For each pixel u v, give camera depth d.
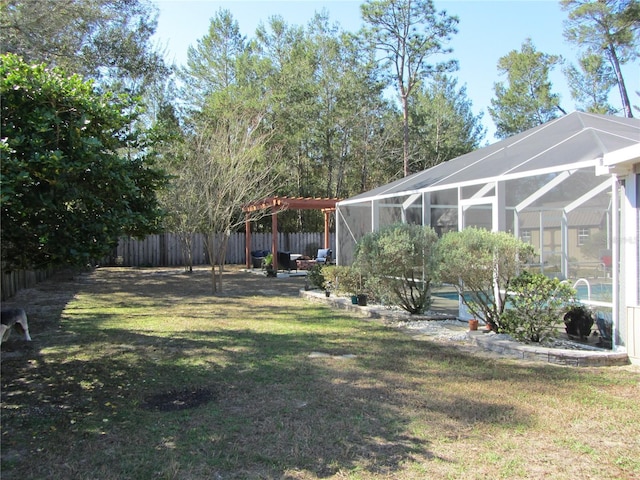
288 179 27.28
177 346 7.32
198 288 15.59
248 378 5.66
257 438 3.99
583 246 10.16
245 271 22.17
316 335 8.12
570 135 9.02
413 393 5.09
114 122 5.14
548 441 3.92
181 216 17.69
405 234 9.03
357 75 30.19
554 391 5.12
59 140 4.68
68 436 4.06
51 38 12.54
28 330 8.23
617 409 4.61
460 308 9.34
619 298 6.45
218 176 15.12
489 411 4.56
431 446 3.83
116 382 5.55
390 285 9.33
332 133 31.48
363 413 4.52
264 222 29.53
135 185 5.65
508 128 33.91
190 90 27.86
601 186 9.62
